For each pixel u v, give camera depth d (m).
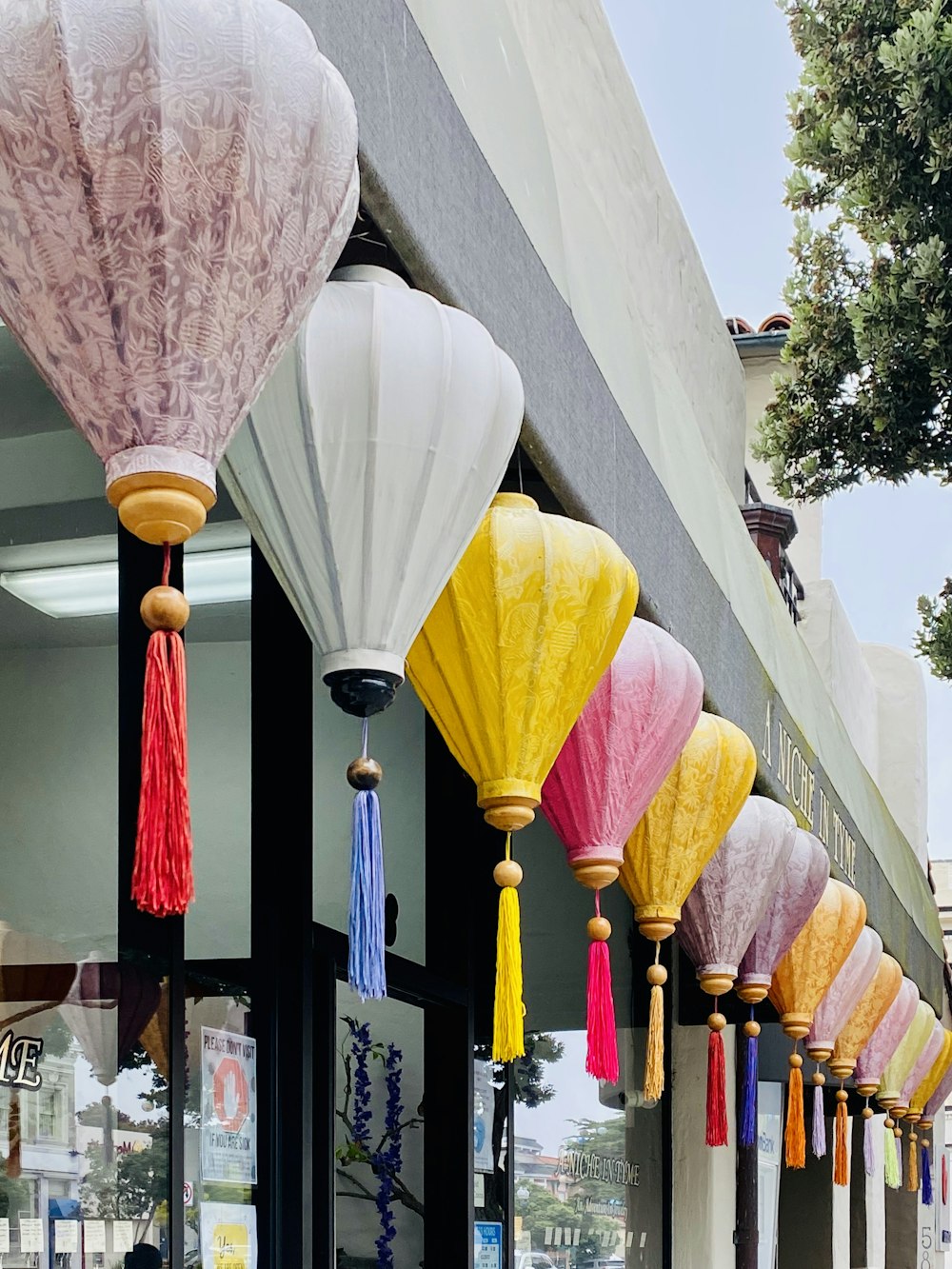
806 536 11.22
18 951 2.71
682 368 6.80
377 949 1.98
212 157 1.58
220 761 3.23
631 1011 6.25
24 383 2.87
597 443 3.27
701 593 4.12
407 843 4.34
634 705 2.86
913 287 9.19
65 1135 2.65
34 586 2.95
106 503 3.01
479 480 2.12
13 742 2.87
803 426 9.91
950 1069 8.84
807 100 9.41
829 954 4.71
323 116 1.67
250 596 3.33
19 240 1.61
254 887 3.28
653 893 3.31
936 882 17.42
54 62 1.54
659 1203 6.40
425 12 2.51
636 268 6.00
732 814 3.39
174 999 2.86
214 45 1.58
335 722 3.90
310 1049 3.27
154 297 1.60
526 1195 5.15
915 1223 12.95
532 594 2.46
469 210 2.59
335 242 1.75
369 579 2.06
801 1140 4.61
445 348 2.05
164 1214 2.77
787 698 5.20
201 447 1.66
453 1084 4.32
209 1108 3.02
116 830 2.88
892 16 9.17
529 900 5.59
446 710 2.54
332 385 2.01
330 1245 3.34
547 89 4.79
